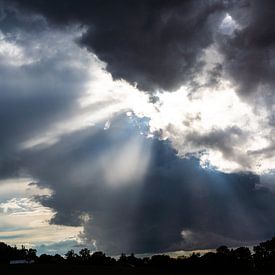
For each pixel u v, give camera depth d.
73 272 137.12
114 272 143.75
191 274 177.62
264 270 173.75
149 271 161.75
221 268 179.38
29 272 134.25
